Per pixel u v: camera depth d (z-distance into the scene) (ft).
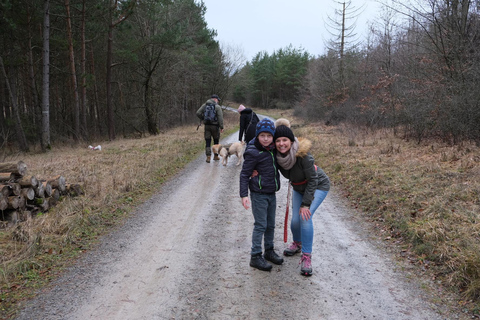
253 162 10.52
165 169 28.04
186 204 18.81
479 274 9.32
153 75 69.87
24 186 15.67
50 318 8.50
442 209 14.20
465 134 25.77
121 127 82.38
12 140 60.95
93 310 8.85
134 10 55.21
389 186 18.74
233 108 197.77
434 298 9.16
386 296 9.36
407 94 35.01
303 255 10.63
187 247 12.92
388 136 36.63
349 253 12.22
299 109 111.55
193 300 9.28
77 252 12.53
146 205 18.70
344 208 17.71
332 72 71.10
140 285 10.12
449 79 28.91
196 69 93.20
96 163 30.14
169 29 58.80
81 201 17.90
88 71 73.87
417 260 11.31
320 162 29.48
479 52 27.91
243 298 9.35
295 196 11.43
